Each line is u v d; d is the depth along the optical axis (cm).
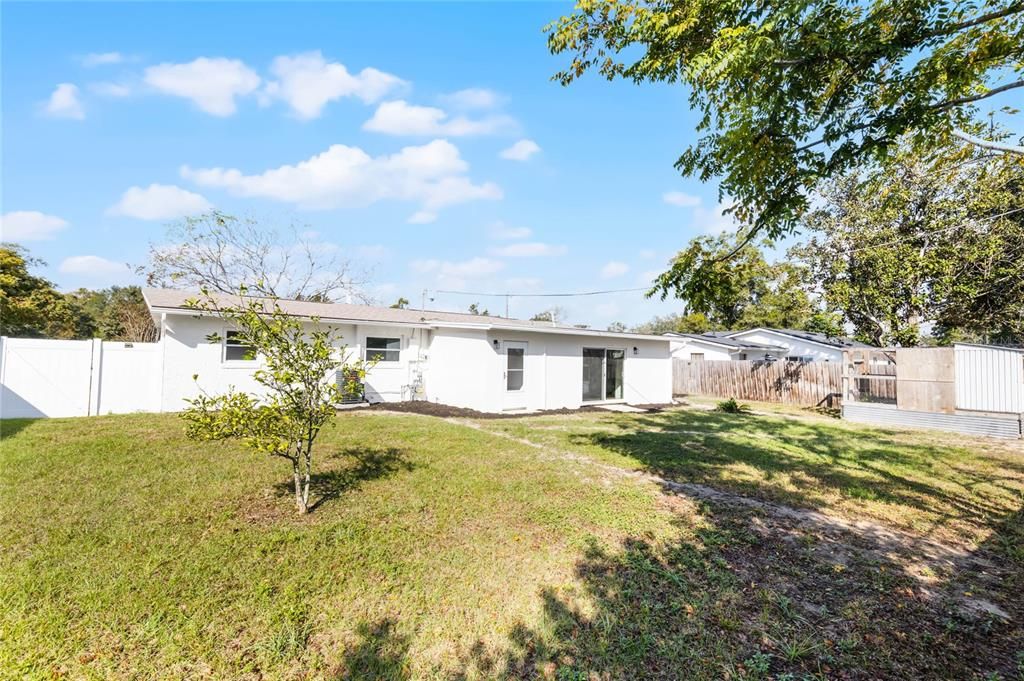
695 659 280
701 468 748
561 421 1271
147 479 573
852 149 422
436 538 445
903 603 353
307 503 512
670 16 427
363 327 1502
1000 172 704
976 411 1241
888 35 368
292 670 265
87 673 253
